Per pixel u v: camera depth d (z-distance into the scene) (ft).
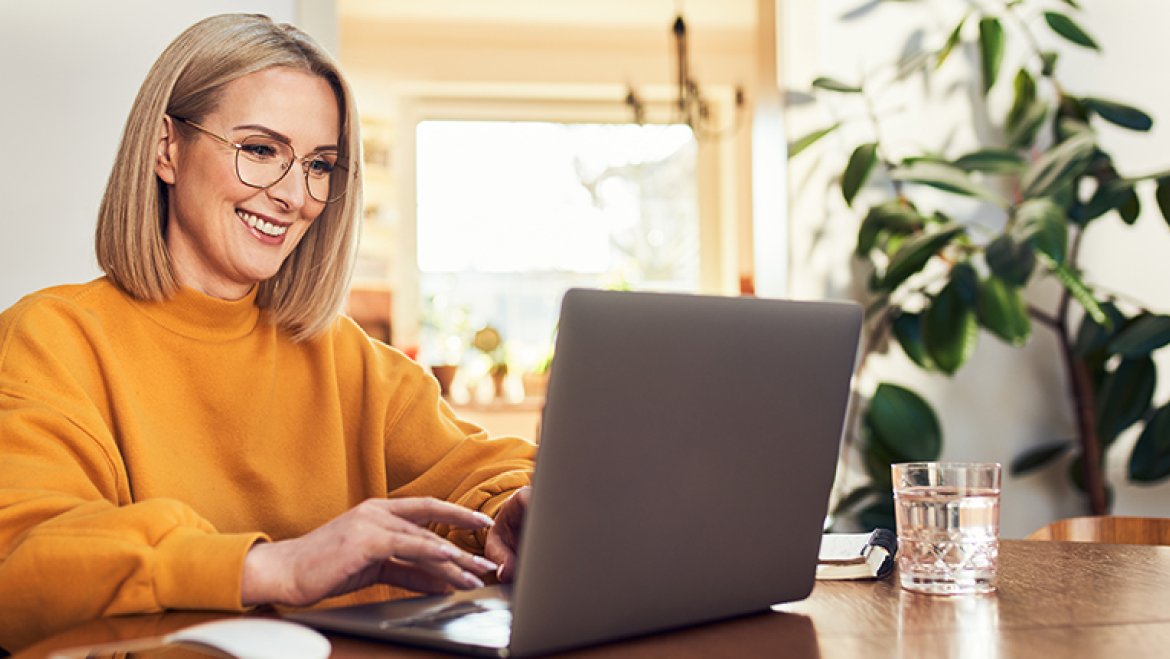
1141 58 11.41
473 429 5.52
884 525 10.25
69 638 2.71
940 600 3.45
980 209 11.25
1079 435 10.81
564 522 2.69
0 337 4.16
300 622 3.05
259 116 4.66
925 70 11.24
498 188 19.88
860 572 3.89
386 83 19.51
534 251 19.93
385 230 19.43
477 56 19.66
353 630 2.95
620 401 2.76
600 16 19.63
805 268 11.05
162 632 2.79
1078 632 2.96
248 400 4.77
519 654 2.67
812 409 3.30
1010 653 2.74
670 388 2.87
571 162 20.07
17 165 8.98
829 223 11.09
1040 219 9.87
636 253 20.13
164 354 4.62
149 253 4.57
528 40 19.75
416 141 19.71
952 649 2.79
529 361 19.44
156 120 4.60
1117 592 3.53
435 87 19.62
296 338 5.00
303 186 4.78
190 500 4.51
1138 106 11.37
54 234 9.04
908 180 10.30
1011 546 4.55
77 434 3.83
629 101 18.44
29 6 9.05
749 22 19.93
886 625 3.10
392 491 5.26
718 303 2.98
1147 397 10.44
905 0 11.25
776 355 3.15
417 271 19.57
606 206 20.10
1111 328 10.00
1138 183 11.25
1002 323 9.98
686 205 20.27
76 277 9.10
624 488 2.81
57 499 3.37
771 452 3.20
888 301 10.81
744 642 2.93
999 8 11.33
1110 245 11.28
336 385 5.10
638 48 19.99
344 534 3.08
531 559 2.64
